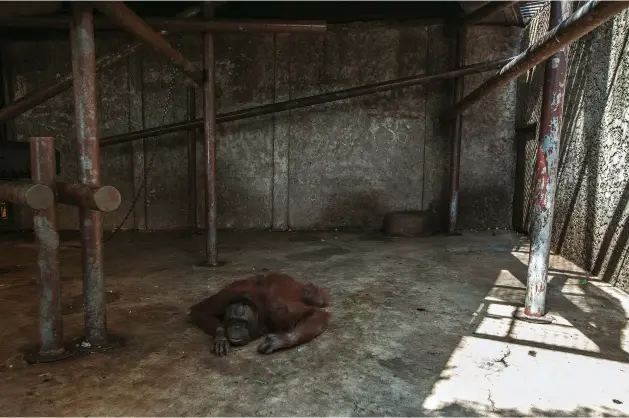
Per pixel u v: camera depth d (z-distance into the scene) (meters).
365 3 8.06
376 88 7.43
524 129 7.96
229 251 6.62
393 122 8.35
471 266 5.77
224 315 3.70
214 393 2.74
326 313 3.83
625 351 3.34
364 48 8.19
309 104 7.48
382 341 3.50
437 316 4.03
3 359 3.16
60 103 8.14
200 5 5.13
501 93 8.31
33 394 2.71
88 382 2.86
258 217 8.44
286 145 8.28
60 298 3.20
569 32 3.10
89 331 3.35
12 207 8.12
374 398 2.70
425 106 8.33
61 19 4.84
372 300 4.45
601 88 5.34
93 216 3.26
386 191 8.48
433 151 8.42
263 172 8.34
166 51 4.29
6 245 7.00
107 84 8.09
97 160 3.26
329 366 3.10
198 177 8.30
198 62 8.11
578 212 5.82
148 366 3.08
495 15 7.64
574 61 6.11
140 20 3.59
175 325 3.82
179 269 5.60
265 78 8.18
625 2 2.48
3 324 3.81
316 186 8.41
